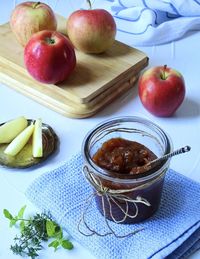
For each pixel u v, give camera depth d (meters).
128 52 0.95
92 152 0.69
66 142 0.83
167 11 1.07
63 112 0.87
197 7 1.06
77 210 0.71
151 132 0.71
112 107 0.90
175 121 0.86
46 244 0.69
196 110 0.88
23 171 0.78
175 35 1.04
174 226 0.69
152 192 0.68
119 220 0.70
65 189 0.74
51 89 0.89
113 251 0.67
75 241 0.69
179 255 0.66
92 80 0.89
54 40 0.87
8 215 0.71
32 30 0.94
